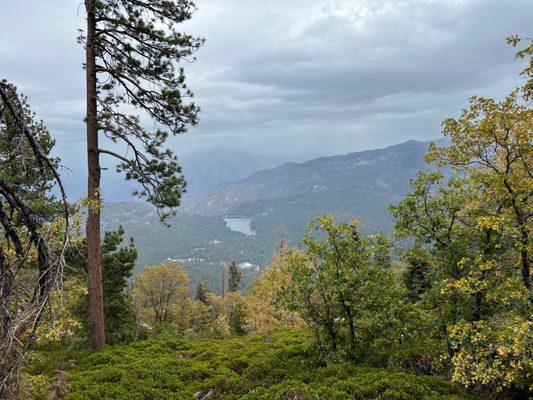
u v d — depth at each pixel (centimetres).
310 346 1430
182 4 1645
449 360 1230
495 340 950
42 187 507
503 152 1153
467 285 1019
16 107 464
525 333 802
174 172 1698
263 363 1446
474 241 1210
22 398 464
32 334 423
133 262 2194
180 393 1249
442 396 1048
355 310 1347
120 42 1669
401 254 1285
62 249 462
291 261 1424
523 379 978
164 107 1706
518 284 1023
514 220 1124
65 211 478
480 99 1063
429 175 1223
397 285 1409
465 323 992
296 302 1370
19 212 491
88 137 1638
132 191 1689
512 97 1052
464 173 1230
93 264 1650
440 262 1227
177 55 1698
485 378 884
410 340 1345
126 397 1204
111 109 1639
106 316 2095
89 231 1630
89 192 1630
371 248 1330
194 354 1736
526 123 1005
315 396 1079
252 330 3791
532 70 1020
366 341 1382
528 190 1061
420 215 1241
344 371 1254
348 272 1316
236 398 1197
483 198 1125
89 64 1669
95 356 1609
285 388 1157
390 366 1306
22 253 480
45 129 1803
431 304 1240
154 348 1773
